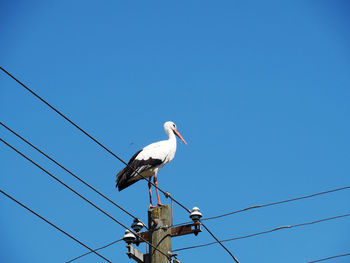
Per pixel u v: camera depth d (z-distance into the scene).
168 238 13.08
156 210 13.41
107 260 11.27
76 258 12.52
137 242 13.36
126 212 11.82
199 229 13.14
